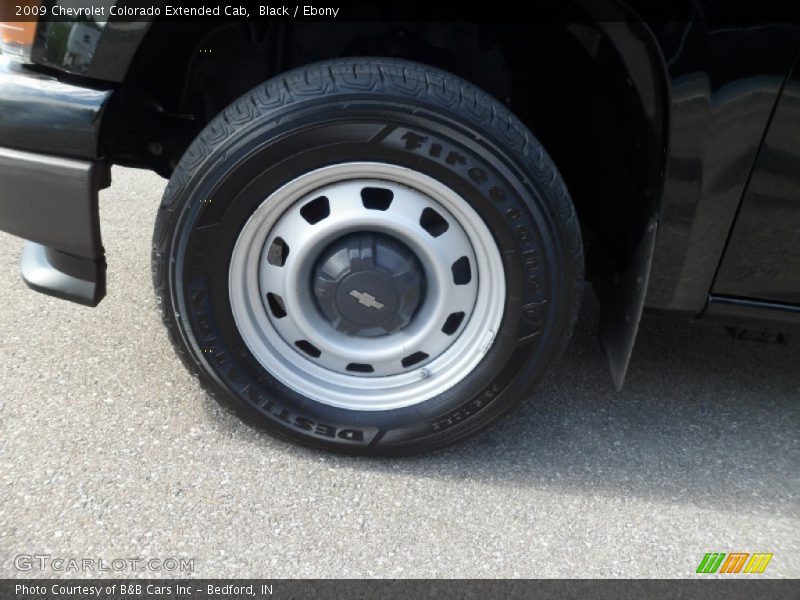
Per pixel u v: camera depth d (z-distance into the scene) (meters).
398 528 1.71
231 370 1.82
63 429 1.91
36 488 1.71
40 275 1.87
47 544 1.57
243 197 1.63
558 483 1.90
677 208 1.68
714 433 2.17
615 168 1.97
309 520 1.70
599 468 1.97
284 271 1.74
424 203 1.67
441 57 1.97
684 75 1.53
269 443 1.93
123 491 1.73
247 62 1.98
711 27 1.49
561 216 1.64
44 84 1.61
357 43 1.95
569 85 1.99
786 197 1.65
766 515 1.86
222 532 1.64
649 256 1.70
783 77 1.51
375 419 1.85
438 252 1.71
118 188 3.63
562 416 2.18
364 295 1.75
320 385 1.87
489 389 1.81
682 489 1.93
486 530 1.72
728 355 2.60
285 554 1.60
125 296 2.60
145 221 3.27
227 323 1.77
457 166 1.58
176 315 1.76
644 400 2.29
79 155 1.63
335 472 1.86
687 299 1.85
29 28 1.57
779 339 2.11
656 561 1.69
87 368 2.17
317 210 1.71
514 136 1.58
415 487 1.84
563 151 2.13
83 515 1.65
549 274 1.67
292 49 1.93
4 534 1.58
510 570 1.62
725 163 1.62
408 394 1.86
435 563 1.62
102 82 1.62
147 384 2.12
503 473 1.92
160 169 2.21
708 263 1.78
